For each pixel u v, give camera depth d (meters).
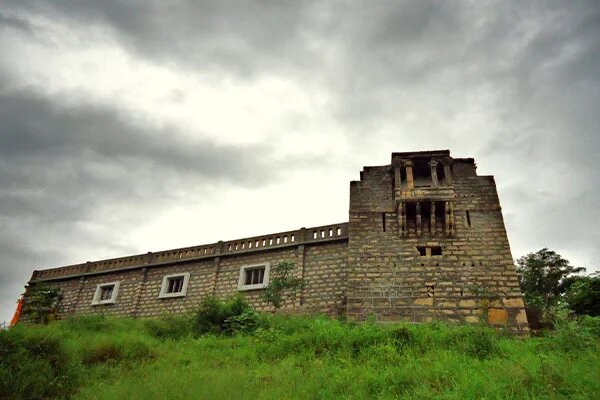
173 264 31.44
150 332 19.98
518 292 19.39
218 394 9.27
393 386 9.48
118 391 9.77
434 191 22.69
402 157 24.09
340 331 15.22
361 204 23.80
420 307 19.92
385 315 20.02
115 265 34.28
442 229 22.06
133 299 31.38
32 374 10.01
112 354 14.47
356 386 9.79
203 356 14.92
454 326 17.64
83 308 33.25
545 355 10.91
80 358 13.25
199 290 28.94
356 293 20.97
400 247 21.88
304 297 24.45
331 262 24.83
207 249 30.69
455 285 20.20
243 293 26.94
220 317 21.34
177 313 28.59
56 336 12.28
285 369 11.66
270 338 16.44
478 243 21.17
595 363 9.33
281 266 25.02
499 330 18.38
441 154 23.77
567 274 32.41
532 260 34.34
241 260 28.58
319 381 10.23
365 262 21.83
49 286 36.22
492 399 8.08
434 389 9.13
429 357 11.92
